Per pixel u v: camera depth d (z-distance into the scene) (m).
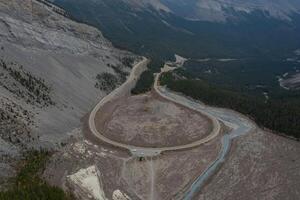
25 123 129.00
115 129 160.25
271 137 159.12
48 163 119.31
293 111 176.00
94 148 142.12
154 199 119.25
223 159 141.38
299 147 152.12
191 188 125.12
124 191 120.62
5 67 153.25
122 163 135.25
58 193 97.06
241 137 158.12
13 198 90.56
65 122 150.88
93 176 121.50
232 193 123.69
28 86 153.50
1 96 133.50
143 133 158.25
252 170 135.50
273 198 122.44
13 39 176.25
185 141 154.50
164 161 138.88
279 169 136.75
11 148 114.38
